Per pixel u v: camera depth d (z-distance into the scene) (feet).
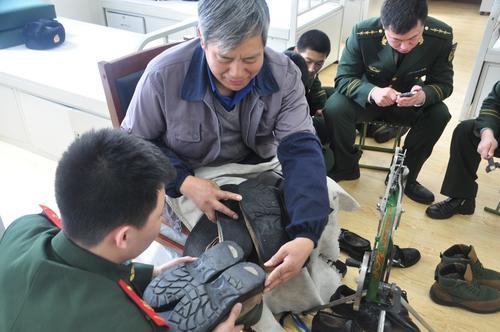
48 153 7.73
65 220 2.42
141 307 2.56
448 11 17.29
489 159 5.74
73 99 6.59
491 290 5.07
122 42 8.82
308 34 6.68
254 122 4.36
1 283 2.47
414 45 5.86
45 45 8.27
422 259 5.86
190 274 3.30
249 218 3.81
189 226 4.55
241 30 3.26
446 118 6.63
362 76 7.05
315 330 4.54
